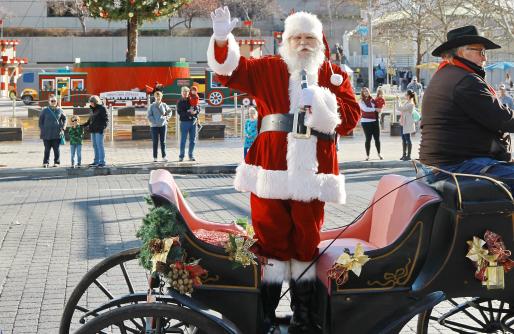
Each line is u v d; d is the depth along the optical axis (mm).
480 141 5188
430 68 48500
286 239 4758
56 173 18969
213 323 4316
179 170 19469
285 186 4648
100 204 13766
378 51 63375
